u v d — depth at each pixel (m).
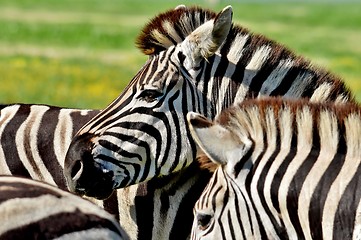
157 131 11.24
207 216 9.26
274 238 8.94
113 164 11.16
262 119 9.22
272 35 69.62
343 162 8.80
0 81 36.78
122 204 12.01
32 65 43.72
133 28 76.12
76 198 8.28
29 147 12.52
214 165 9.96
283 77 11.66
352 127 8.88
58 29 70.94
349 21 92.44
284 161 8.98
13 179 8.40
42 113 12.83
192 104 11.41
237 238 9.05
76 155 11.26
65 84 36.69
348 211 8.54
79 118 12.62
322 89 11.51
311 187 8.77
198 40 11.35
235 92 11.58
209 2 104.50
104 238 8.01
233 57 11.70
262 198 8.96
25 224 7.79
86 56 51.94
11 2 108.94
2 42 59.19
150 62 11.63
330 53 57.75
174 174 11.80
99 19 86.25
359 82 40.94
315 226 8.70
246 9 107.19
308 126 9.07
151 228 11.93
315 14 101.94
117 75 40.94
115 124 11.27
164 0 139.88
